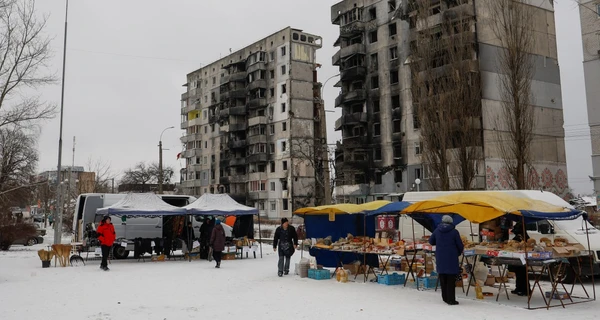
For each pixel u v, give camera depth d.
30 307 10.41
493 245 11.45
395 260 16.09
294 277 15.45
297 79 65.00
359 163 52.59
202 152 81.50
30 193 41.75
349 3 56.94
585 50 33.00
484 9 42.62
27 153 36.75
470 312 9.45
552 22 46.41
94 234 22.14
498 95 42.19
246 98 71.56
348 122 53.84
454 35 30.64
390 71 51.72
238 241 22.98
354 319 8.89
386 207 14.51
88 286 13.69
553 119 44.78
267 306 10.32
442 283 10.51
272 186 65.88
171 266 19.52
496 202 10.88
